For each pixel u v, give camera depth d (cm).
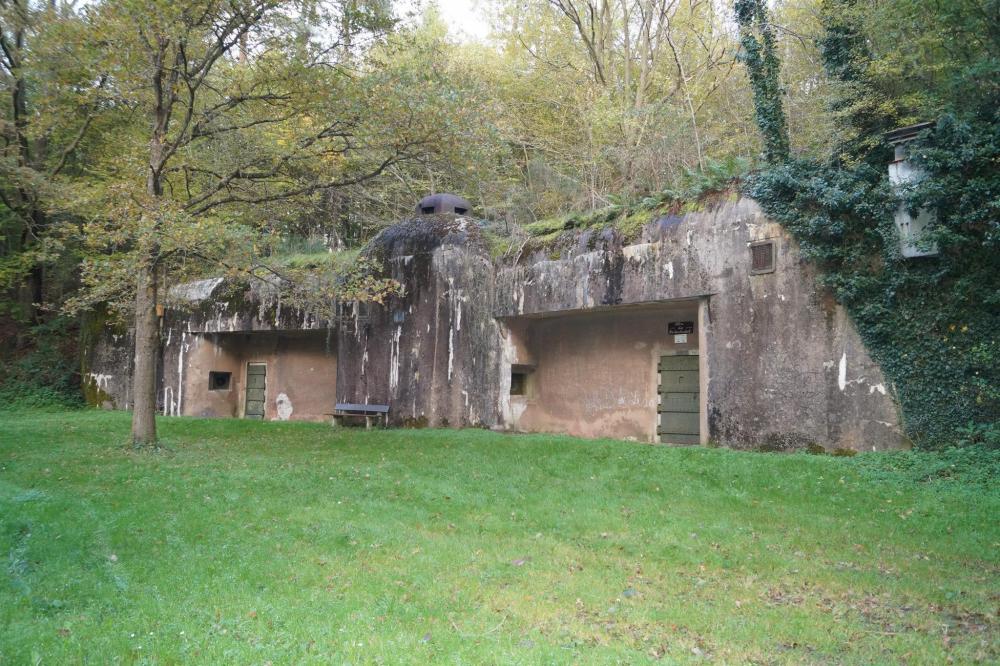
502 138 1537
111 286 1278
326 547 694
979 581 632
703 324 1248
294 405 2033
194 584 574
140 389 1281
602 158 1956
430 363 1573
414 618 516
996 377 973
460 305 1560
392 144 1299
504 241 1582
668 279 1288
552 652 457
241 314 1975
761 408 1159
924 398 1019
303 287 1349
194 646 449
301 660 432
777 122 1247
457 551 696
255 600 539
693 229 1265
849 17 1222
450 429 1509
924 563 683
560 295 1444
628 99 2106
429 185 2075
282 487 958
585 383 1539
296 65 1227
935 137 1028
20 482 961
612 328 1504
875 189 1070
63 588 556
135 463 1116
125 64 1211
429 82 1278
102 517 767
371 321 1677
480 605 556
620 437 1467
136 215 1165
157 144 1290
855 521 818
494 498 930
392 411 1612
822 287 1115
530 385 1638
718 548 725
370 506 863
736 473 1009
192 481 976
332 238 2120
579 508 880
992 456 932
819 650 484
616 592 596
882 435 1045
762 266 1175
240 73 1323
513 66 2436
